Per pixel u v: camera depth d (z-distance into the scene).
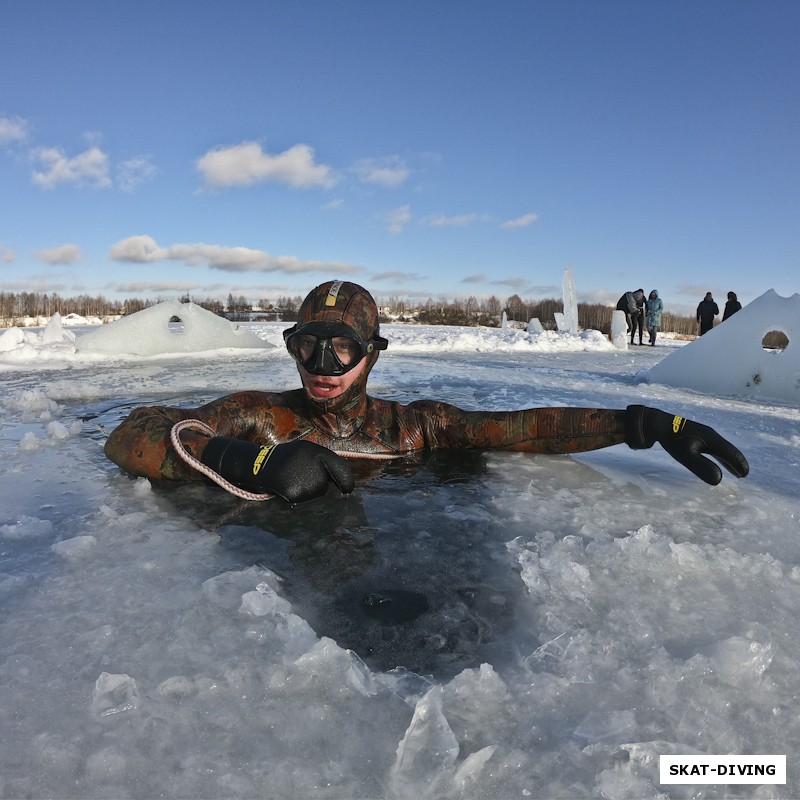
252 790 1.04
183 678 1.30
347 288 3.03
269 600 1.62
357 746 1.15
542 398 5.92
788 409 5.70
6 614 1.61
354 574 1.90
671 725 1.21
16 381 7.10
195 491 2.72
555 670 1.39
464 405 5.39
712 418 5.06
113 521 2.29
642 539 2.09
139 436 2.82
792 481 3.08
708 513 2.52
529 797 1.04
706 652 1.43
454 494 2.74
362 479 2.97
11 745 1.13
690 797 1.04
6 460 3.29
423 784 1.05
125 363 9.63
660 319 19.08
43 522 2.25
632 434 3.02
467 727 1.21
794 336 6.57
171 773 1.07
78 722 1.19
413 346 14.00
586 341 16.30
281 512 2.46
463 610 1.68
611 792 1.04
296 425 3.22
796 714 1.25
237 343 11.82
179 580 1.82
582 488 2.87
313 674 1.34
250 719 1.21
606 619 1.61
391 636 1.55
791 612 1.67
